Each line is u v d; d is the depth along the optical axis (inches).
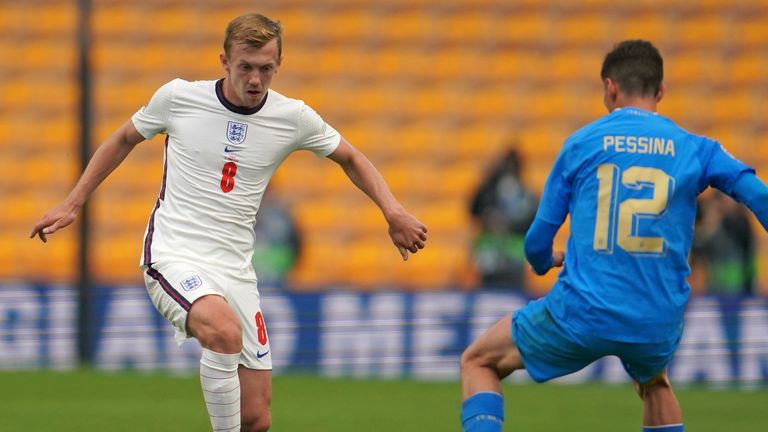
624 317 677.9
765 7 2527.1
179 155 747.4
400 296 1429.6
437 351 1424.7
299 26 2549.2
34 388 1250.6
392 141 2335.1
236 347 707.4
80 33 1369.3
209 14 2571.4
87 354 1411.2
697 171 693.3
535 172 2263.8
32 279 2059.5
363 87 2433.6
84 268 1401.3
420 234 768.3
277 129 748.6
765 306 1395.2
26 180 2313.0
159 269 735.7
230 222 748.0
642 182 685.9
